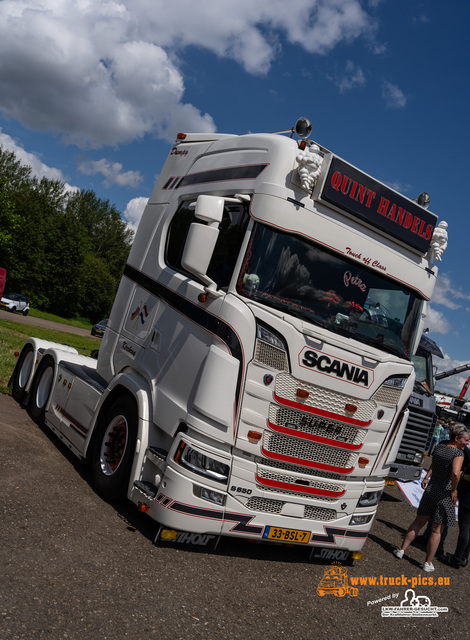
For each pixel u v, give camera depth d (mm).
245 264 5195
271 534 5453
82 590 4016
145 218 7027
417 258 6203
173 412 5363
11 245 58438
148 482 5512
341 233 5578
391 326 6016
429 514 7168
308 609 4934
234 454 5207
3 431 7148
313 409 5398
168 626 3912
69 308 67312
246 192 5500
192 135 6984
